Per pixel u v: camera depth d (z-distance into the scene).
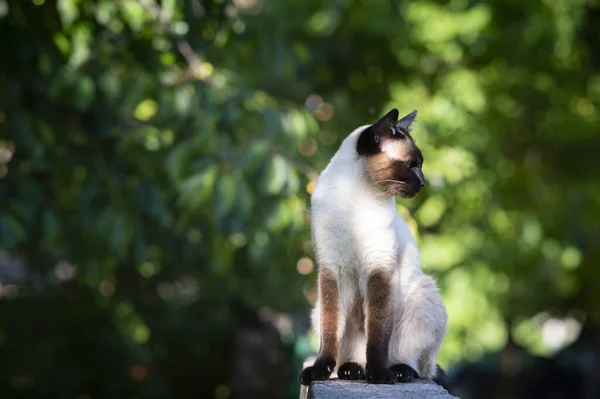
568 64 12.70
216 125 7.46
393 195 4.99
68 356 10.33
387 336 4.91
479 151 11.51
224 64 8.34
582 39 13.10
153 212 7.92
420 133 10.58
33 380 10.41
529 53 12.05
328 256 5.04
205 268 9.70
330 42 12.10
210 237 7.90
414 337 5.13
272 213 6.99
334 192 5.01
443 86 11.72
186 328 11.04
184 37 7.43
